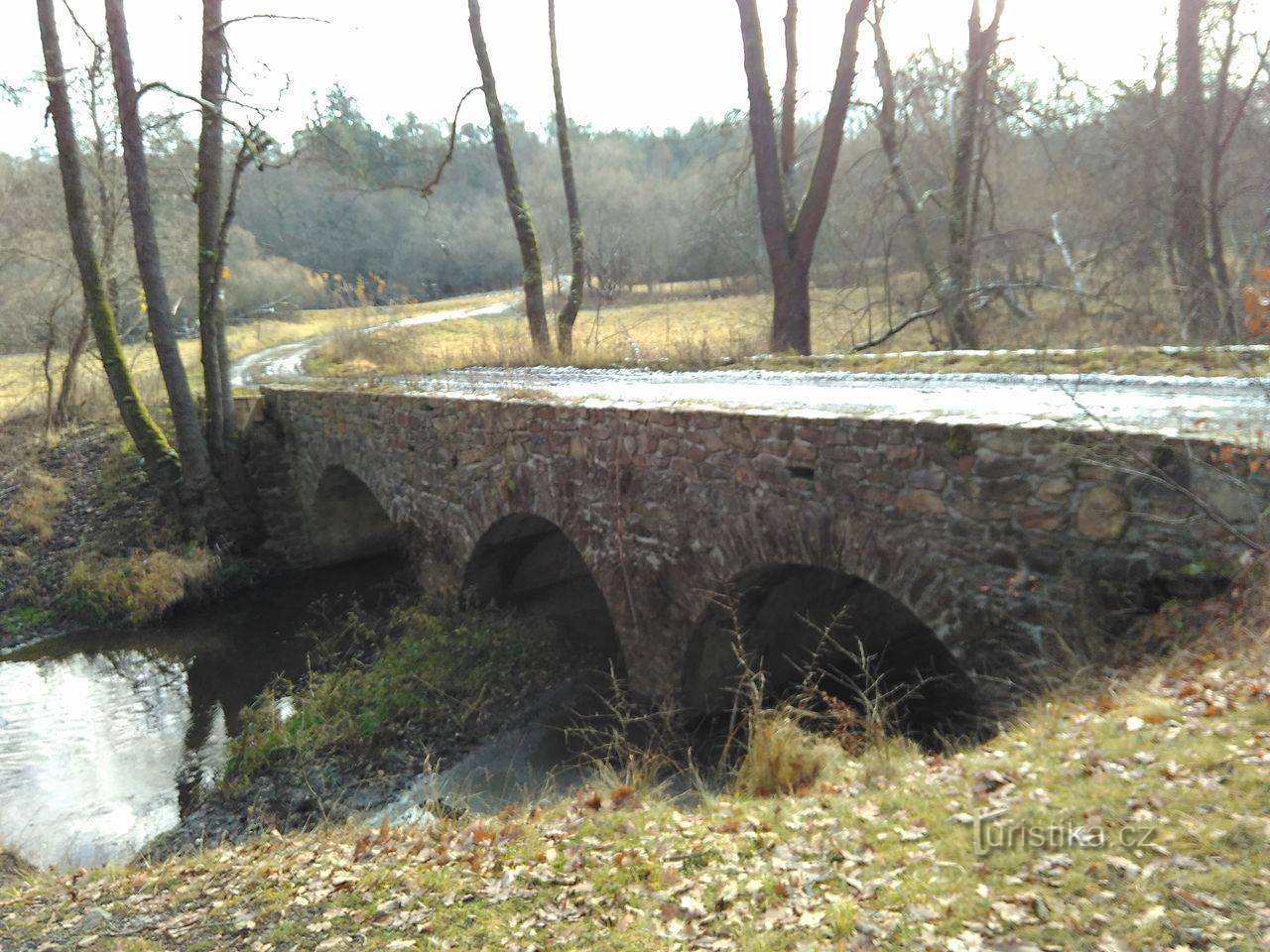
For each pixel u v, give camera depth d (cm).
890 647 978
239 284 3859
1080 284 1620
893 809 432
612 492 919
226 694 1230
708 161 2145
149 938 468
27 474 1945
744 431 750
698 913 376
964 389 831
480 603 1291
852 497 661
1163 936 279
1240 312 1180
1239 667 431
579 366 1622
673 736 865
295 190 4012
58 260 2280
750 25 1474
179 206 2612
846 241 2309
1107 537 518
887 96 1872
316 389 1683
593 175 4056
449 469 1243
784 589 858
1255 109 1655
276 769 954
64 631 1556
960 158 1728
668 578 862
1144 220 1582
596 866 446
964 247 1672
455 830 572
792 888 379
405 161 2100
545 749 912
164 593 1583
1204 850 314
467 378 1580
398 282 4616
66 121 1664
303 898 480
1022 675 562
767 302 2470
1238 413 582
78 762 1062
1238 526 465
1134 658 497
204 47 1667
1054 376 835
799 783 548
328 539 1836
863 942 321
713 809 515
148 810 929
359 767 936
